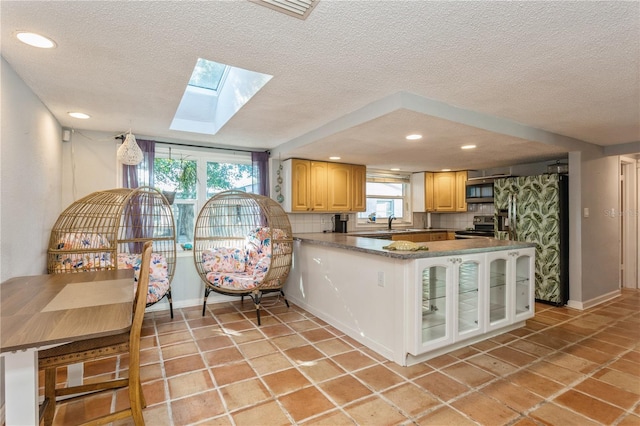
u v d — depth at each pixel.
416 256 2.45
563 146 3.83
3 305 1.50
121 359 2.67
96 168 3.62
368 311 2.90
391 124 2.87
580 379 2.31
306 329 3.33
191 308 4.07
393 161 4.93
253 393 2.15
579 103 2.68
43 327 1.21
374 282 2.83
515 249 3.20
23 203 2.26
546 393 2.14
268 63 2.00
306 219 5.09
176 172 4.11
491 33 1.65
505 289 3.17
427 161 4.92
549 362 2.58
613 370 2.44
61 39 1.71
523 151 4.12
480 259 2.88
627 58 1.90
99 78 2.22
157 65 2.03
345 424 1.83
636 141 4.18
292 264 4.37
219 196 4.00
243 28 1.61
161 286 3.38
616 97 2.53
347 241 3.46
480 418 1.88
